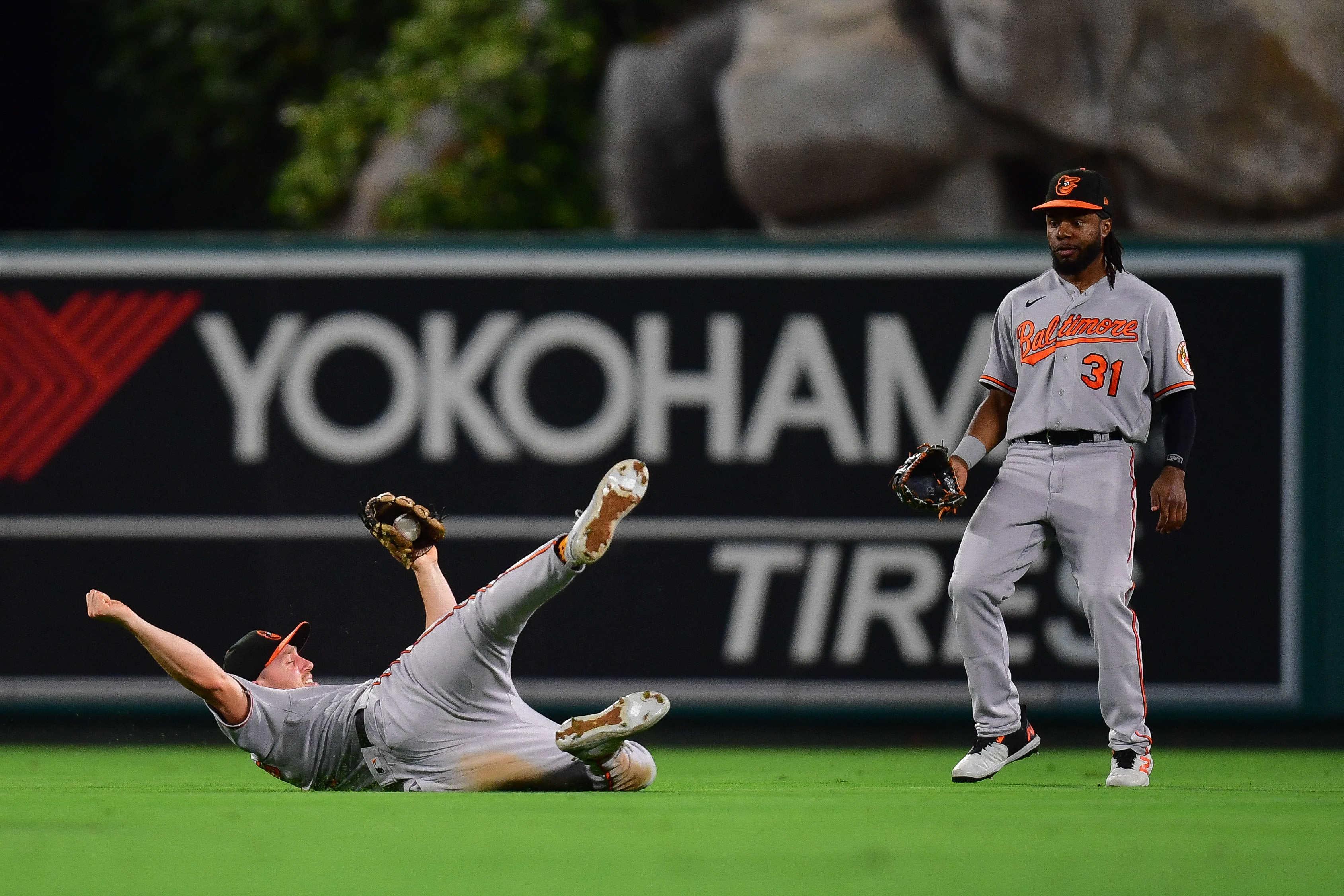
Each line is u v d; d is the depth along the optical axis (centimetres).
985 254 2623
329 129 4266
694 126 4116
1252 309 2597
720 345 2648
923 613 2630
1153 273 2606
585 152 4331
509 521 2648
